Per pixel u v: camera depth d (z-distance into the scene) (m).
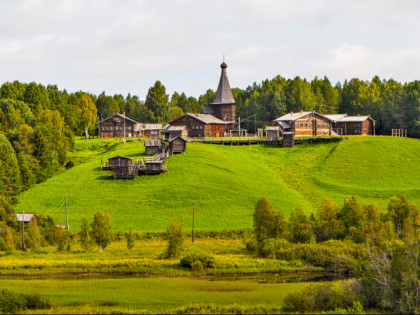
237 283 66.75
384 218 90.06
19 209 108.88
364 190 123.12
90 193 118.62
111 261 76.56
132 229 98.25
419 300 50.75
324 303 53.97
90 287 63.62
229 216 104.81
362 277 57.03
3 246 86.81
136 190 119.25
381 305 52.38
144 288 63.34
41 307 55.00
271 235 89.06
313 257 77.94
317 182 130.25
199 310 52.91
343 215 91.44
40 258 80.81
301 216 92.00
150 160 134.88
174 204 110.94
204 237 94.94
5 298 54.25
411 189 122.00
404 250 55.97
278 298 58.38
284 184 128.62
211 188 118.44
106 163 136.25
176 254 80.19
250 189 119.56
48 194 118.81
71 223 102.62
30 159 130.75
